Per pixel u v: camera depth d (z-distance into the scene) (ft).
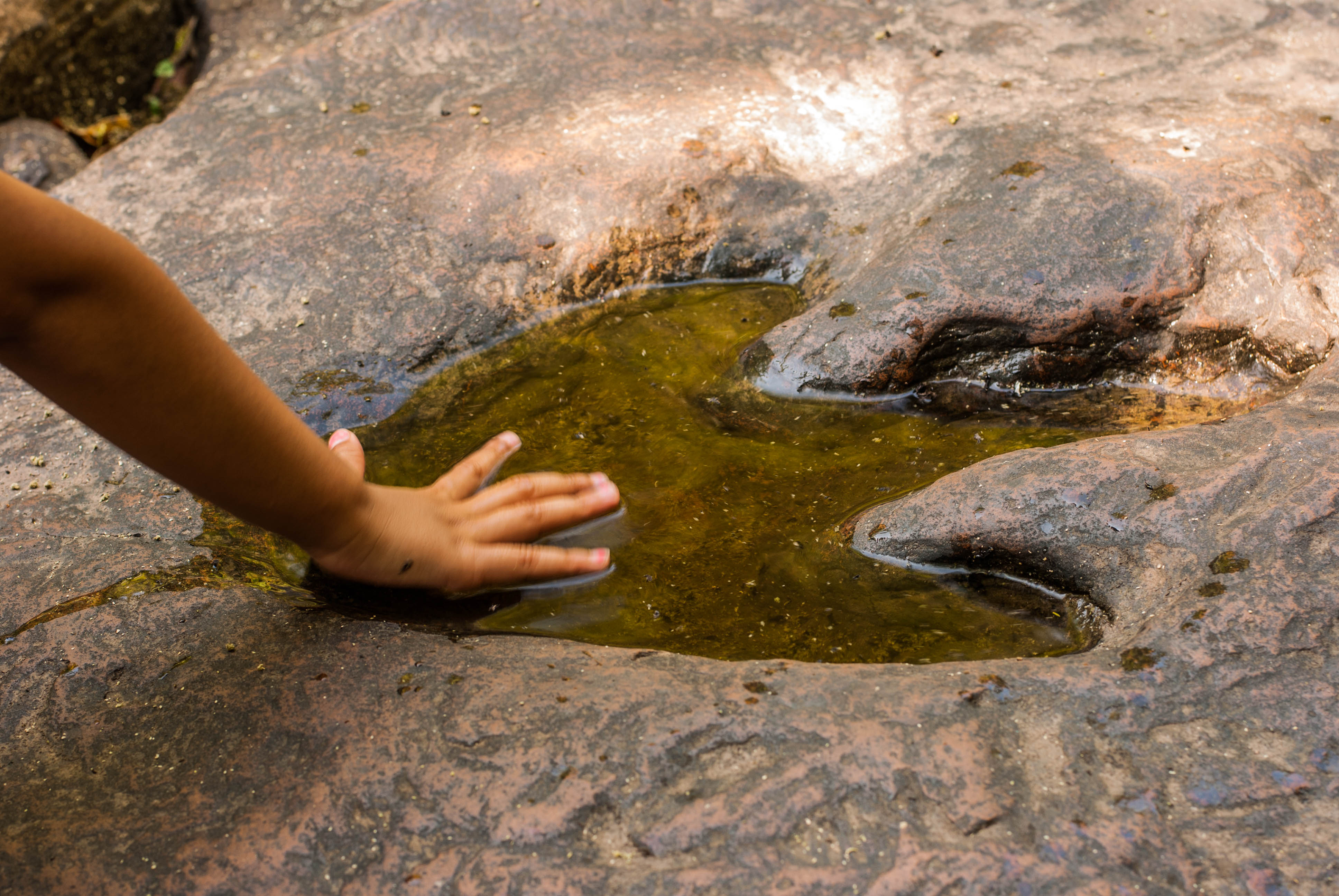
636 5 9.08
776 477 5.49
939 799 3.29
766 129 7.59
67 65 11.04
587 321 6.81
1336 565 3.95
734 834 3.23
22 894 3.24
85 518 5.16
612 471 5.57
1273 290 5.96
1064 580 4.55
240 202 7.36
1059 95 7.63
